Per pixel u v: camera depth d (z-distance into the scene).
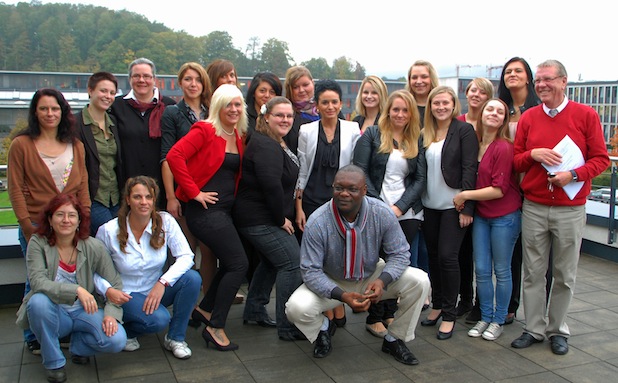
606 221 5.12
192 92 3.55
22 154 2.96
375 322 3.45
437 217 3.52
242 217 3.21
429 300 4.06
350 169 2.82
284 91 4.04
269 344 3.27
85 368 2.89
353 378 2.82
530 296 3.26
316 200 3.49
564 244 3.10
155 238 2.98
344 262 2.96
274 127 3.23
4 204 4.24
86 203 3.15
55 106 2.98
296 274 3.25
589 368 2.95
